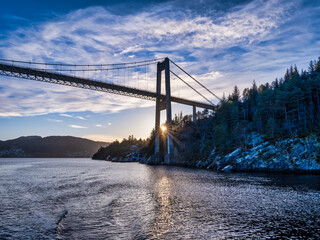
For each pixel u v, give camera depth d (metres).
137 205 23.19
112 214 19.91
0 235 15.25
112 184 40.69
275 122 82.56
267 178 48.09
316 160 57.25
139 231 15.59
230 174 58.91
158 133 131.75
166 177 52.41
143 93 125.00
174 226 16.56
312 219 18.08
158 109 135.12
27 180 49.28
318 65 109.81
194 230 15.67
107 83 108.38
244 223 17.14
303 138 66.31
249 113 114.31
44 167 112.00
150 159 131.25
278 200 25.05
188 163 104.12
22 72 85.38
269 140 74.38
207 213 19.88
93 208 22.25
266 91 95.88
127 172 70.75
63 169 92.38
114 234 15.11
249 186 36.03
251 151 73.31
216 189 33.16
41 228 16.56
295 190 31.80
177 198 26.58
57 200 26.41
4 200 26.62
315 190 31.81
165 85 130.00
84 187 37.25
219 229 15.84
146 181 44.78
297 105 81.56
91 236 14.84
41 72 89.69
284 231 15.45
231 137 88.81
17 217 19.42
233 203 23.72
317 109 81.06
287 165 61.00
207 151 97.44
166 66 130.75
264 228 16.03
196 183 40.41
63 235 15.14
